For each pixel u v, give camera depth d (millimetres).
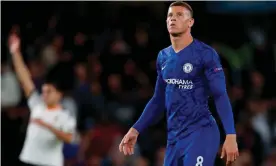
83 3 51438
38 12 49781
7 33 48062
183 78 22125
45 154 32938
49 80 33344
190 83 22125
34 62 45781
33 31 48812
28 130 33438
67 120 33250
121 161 39469
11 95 43062
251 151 42562
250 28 54188
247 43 52188
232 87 46094
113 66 46719
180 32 22078
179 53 22219
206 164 21875
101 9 52188
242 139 42469
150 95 45344
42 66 45719
